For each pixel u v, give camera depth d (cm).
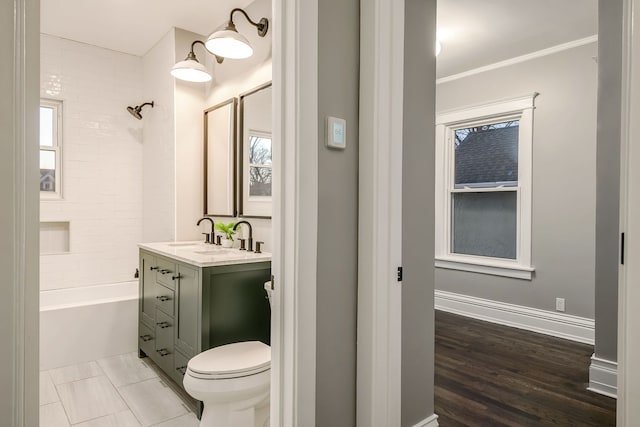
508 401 229
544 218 357
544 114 355
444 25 306
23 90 84
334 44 141
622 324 99
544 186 357
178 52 330
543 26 308
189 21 320
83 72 367
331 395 142
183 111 331
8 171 82
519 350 313
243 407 171
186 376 174
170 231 334
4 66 81
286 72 130
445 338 342
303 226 129
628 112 97
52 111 360
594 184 328
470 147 420
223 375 166
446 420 207
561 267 347
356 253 149
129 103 390
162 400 232
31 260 85
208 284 212
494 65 386
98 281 374
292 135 129
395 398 149
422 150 179
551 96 350
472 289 410
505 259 391
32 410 85
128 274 390
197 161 339
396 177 150
